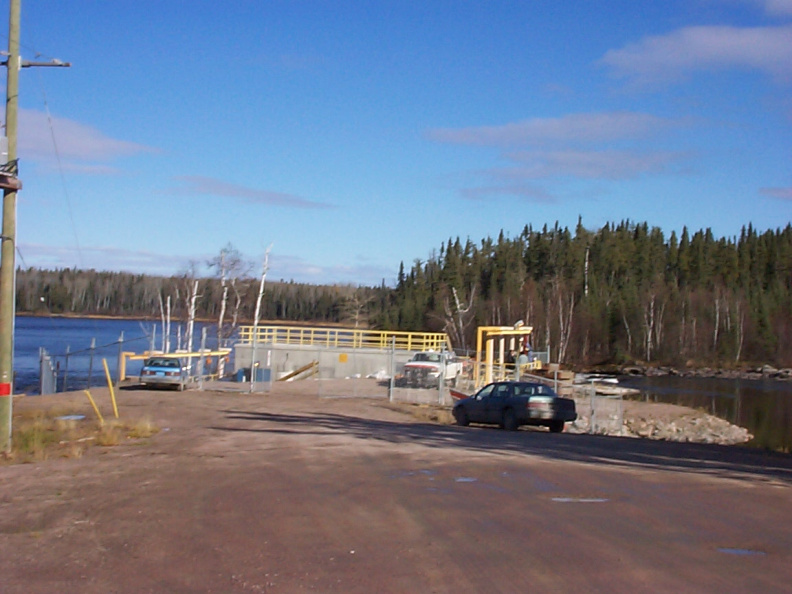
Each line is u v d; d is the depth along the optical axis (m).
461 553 6.94
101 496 9.90
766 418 40.09
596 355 90.62
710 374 77.25
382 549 7.10
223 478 11.17
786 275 113.50
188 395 30.09
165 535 7.75
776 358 86.19
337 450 14.48
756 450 18.31
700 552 6.99
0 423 14.23
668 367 82.81
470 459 13.36
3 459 13.40
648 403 38.81
